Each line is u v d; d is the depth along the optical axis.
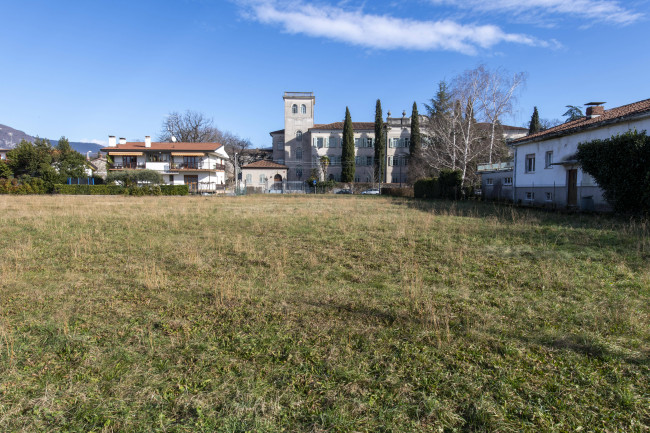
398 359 3.63
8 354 3.65
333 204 25.27
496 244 9.16
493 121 32.84
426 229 11.49
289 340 4.04
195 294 5.63
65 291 5.76
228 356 3.69
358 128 63.62
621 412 2.83
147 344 3.94
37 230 11.73
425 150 47.22
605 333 4.12
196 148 53.66
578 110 49.12
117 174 47.25
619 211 13.77
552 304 5.05
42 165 44.59
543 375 3.33
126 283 6.21
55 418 2.80
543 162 21.20
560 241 9.23
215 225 13.30
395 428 2.67
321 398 3.04
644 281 5.85
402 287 5.91
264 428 2.66
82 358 3.64
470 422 2.75
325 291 5.71
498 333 4.18
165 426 2.71
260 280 6.41
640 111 14.04
